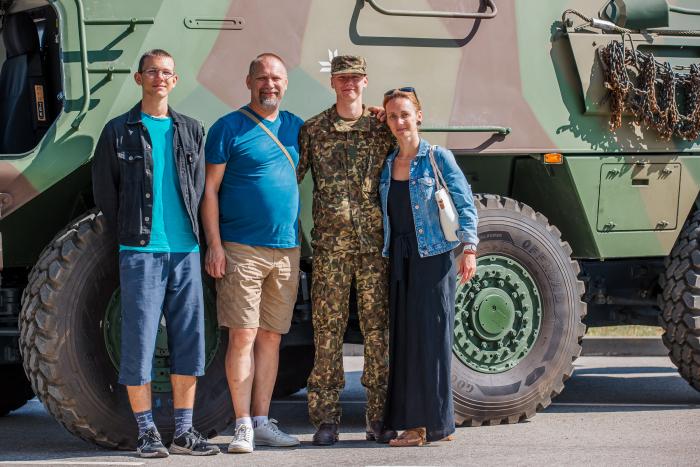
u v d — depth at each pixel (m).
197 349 5.99
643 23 7.49
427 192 6.16
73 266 6.04
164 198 5.89
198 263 6.00
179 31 6.47
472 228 6.18
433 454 6.04
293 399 8.62
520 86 7.21
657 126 7.49
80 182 6.38
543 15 7.30
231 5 6.60
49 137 6.08
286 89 6.69
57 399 6.02
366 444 6.35
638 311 8.23
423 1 7.03
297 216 6.27
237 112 6.20
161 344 6.25
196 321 5.99
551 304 7.17
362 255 6.30
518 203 7.11
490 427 6.97
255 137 6.14
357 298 6.40
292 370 8.34
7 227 6.39
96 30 6.27
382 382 6.38
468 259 6.19
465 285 6.98
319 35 6.80
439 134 7.00
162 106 5.91
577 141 7.35
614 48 7.35
